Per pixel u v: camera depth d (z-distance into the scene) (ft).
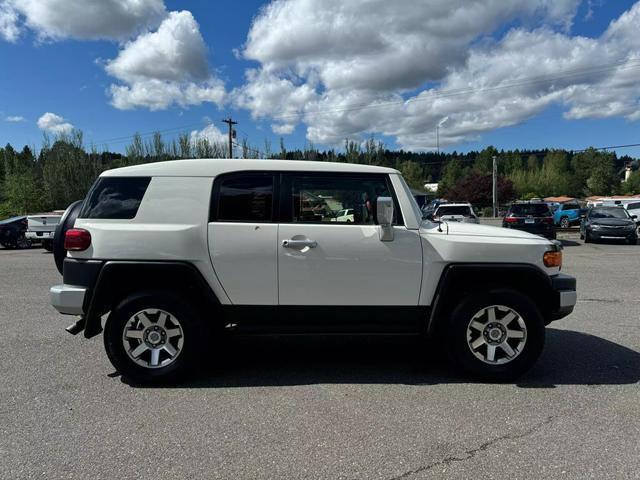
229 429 10.86
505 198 230.27
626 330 19.33
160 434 10.62
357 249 13.55
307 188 13.83
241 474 9.04
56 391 13.16
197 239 13.43
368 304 13.73
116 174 13.92
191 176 13.75
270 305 13.66
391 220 12.94
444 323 14.06
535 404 12.16
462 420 11.26
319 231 13.57
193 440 10.35
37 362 15.65
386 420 11.28
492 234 14.11
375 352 16.80
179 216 13.56
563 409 11.85
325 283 13.58
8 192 143.84
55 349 17.11
